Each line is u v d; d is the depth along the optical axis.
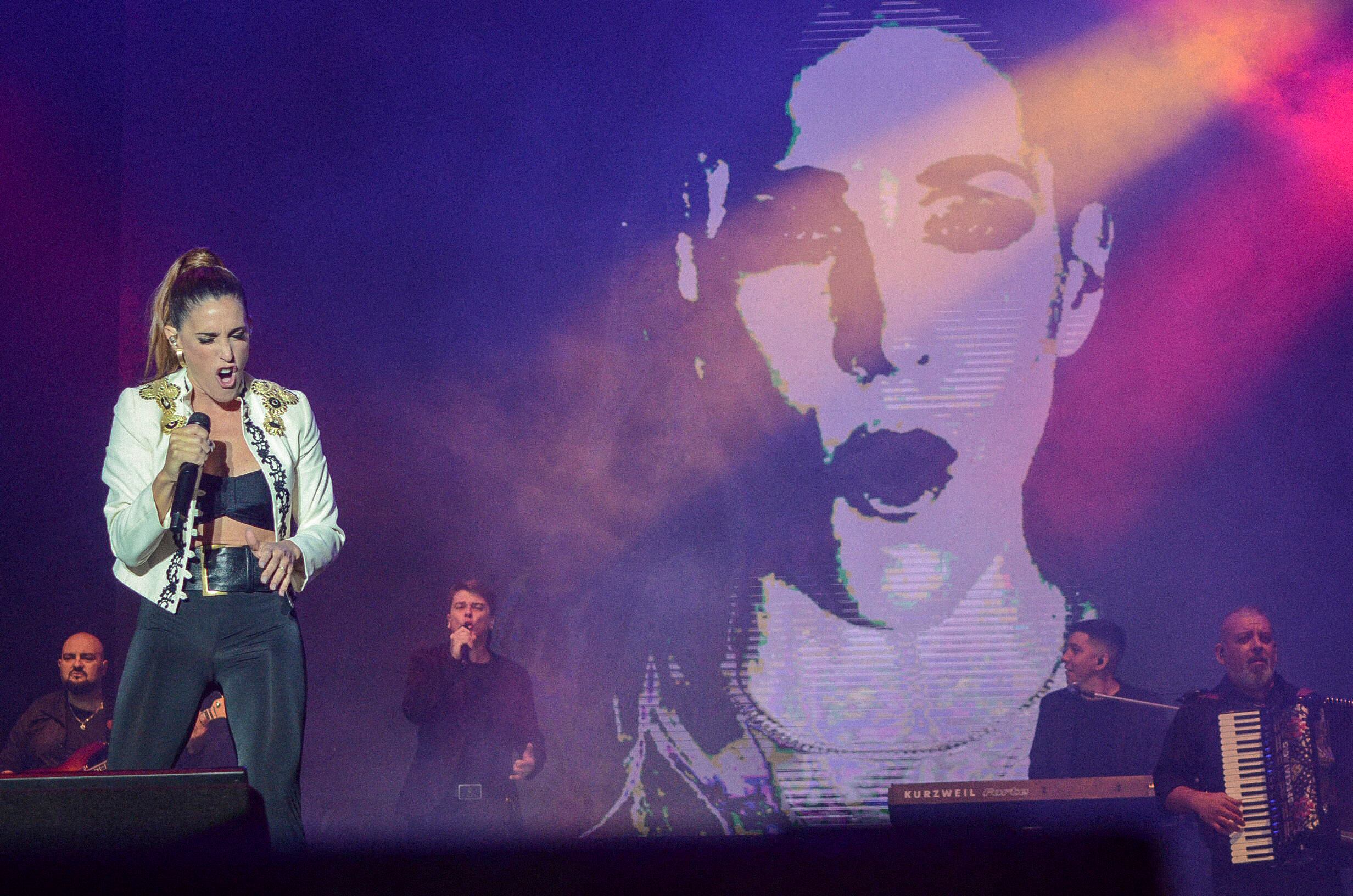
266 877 2.86
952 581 9.88
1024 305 10.07
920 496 9.96
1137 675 9.71
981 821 6.20
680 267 10.16
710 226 10.18
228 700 3.69
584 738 9.71
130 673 3.66
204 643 3.69
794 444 10.03
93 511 9.03
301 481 4.05
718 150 10.23
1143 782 6.76
